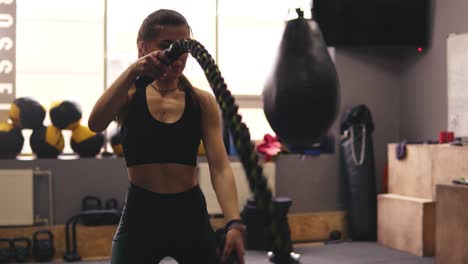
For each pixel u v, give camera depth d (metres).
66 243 5.24
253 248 5.54
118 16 6.04
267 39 6.45
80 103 5.82
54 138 5.47
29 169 5.38
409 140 6.54
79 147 5.54
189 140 1.80
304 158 6.25
